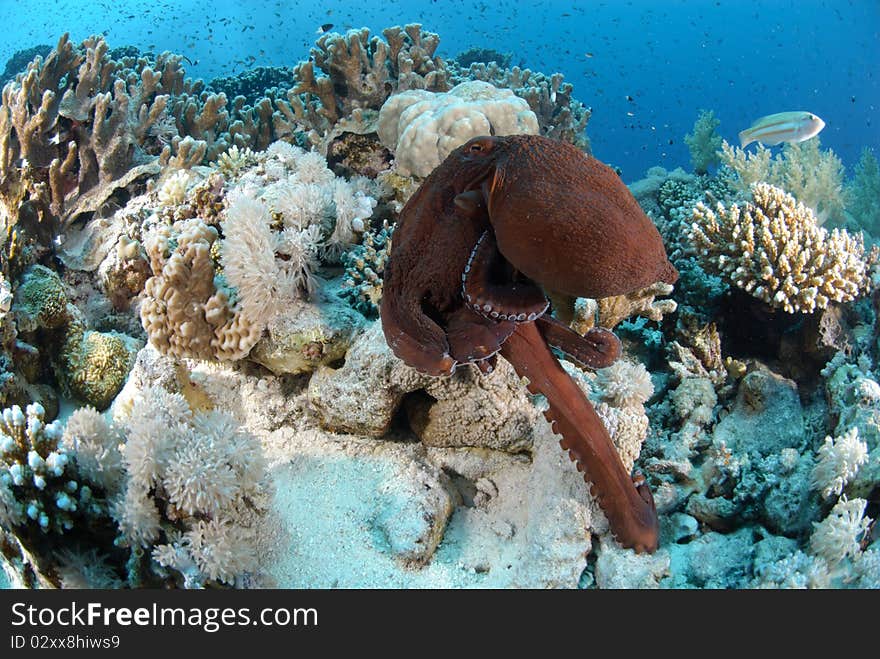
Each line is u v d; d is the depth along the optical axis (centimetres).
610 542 70
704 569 71
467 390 76
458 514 77
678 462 81
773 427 87
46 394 91
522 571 69
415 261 60
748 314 99
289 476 77
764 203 97
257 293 77
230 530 64
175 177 100
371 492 75
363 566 70
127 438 64
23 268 94
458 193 58
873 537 70
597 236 46
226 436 67
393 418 80
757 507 75
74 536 63
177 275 78
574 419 64
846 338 94
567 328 63
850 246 97
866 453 71
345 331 79
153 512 62
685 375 94
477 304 55
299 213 85
